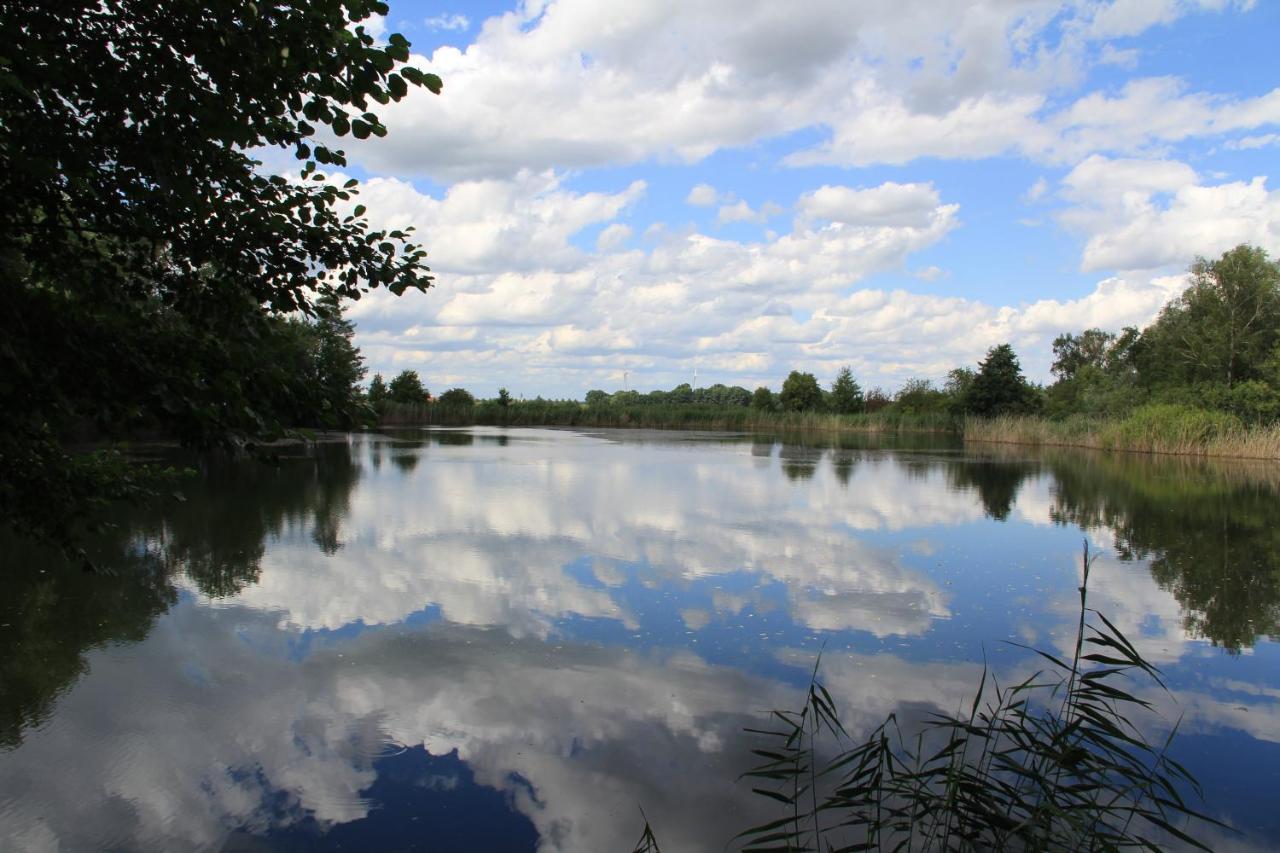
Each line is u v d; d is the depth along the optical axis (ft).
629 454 104.01
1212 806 15.89
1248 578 34.76
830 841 14.25
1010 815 13.94
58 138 8.85
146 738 17.95
